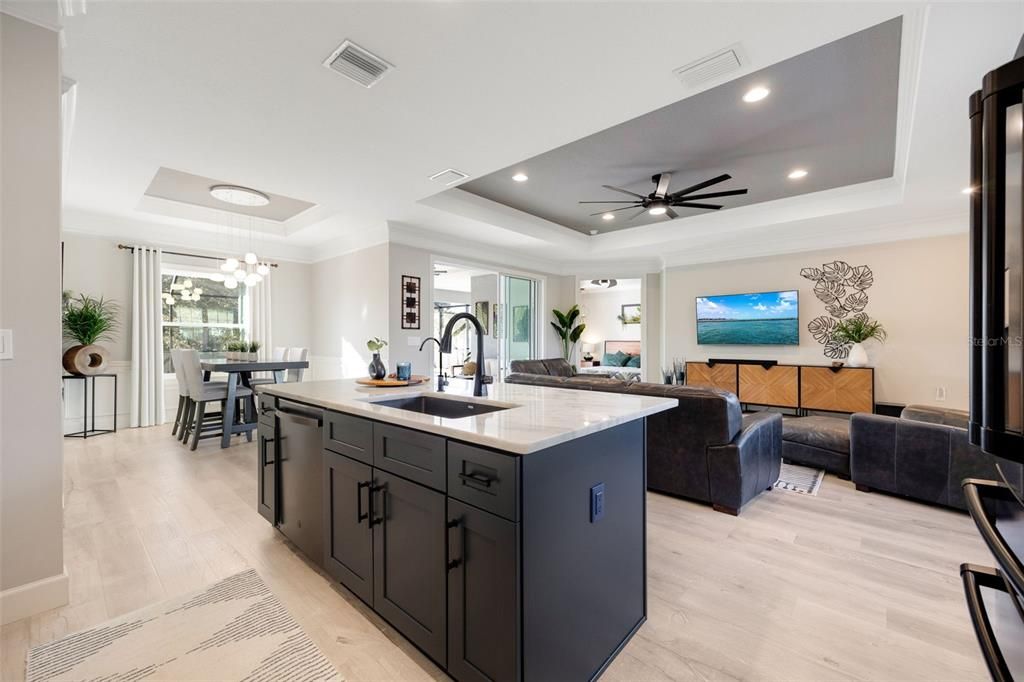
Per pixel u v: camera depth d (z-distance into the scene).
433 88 2.39
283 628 1.70
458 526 1.37
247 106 2.57
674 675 1.49
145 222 5.25
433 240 5.64
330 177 3.68
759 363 5.57
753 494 3.00
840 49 2.34
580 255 6.96
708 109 2.98
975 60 2.06
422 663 1.53
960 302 4.50
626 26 1.92
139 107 2.58
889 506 2.99
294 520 2.24
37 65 1.79
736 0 1.76
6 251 1.73
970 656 1.57
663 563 2.22
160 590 1.94
